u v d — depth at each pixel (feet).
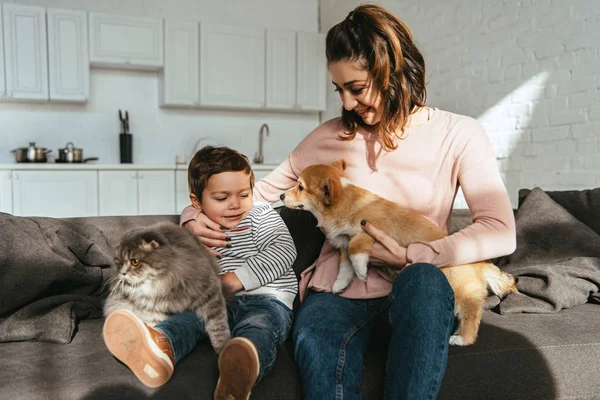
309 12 20.21
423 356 3.70
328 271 5.19
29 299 4.98
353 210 4.99
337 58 4.75
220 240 5.05
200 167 5.12
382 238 4.65
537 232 6.75
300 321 4.45
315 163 5.65
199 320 4.29
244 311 4.66
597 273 5.91
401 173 5.10
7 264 4.95
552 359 4.56
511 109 11.66
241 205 5.14
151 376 3.65
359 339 4.29
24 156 15.34
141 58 16.34
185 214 5.38
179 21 16.78
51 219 5.74
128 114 17.57
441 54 13.84
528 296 5.68
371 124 5.20
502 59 11.84
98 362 3.98
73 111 16.78
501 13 11.79
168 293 4.17
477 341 4.61
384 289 4.79
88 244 5.64
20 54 14.89
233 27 17.57
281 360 4.28
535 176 11.09
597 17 9.57
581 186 10.00
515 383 4.44
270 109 19.03
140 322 3.64
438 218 5.06
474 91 12.70
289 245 5.06
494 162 4.87
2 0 15.53
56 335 4.41
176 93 16.99
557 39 10.42
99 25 15.71
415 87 5.07
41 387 3.56
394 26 4.87
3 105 15.93
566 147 10.32
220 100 17.62
